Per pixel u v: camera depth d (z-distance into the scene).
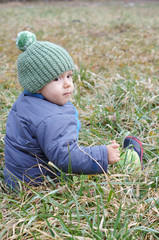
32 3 19.38
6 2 19.61
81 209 1.98
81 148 2.07
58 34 8.56
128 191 2.16
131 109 3.47
